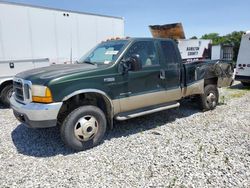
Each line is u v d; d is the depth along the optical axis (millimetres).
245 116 6000
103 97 4227
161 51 5062
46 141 4496
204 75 6082
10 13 7422
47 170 3408
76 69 4094
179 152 3916
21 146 4281
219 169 3355
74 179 3164
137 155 3834
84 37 9617
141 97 4668
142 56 4734
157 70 4895
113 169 3404
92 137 4121
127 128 5160
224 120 5668
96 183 3066
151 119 5789
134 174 3264
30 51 8039
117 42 4906
